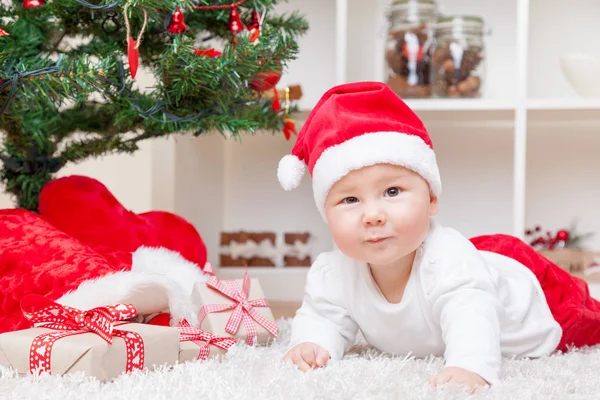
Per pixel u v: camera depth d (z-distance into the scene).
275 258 2.17
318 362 0.98
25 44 1.31
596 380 0.92
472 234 2.28
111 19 1.36
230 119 1.35
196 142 2.10
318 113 1.00
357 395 0.80
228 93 1.35
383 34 2.17
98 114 1.55
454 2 2.29
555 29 2.24
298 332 1.07
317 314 1.08
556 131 2.23
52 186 1.41
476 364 0.88
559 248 2.02
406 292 1.01
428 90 1.98
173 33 1.31
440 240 1.01
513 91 2.26
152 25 1.40
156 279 1.06
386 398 0.78
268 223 2.38
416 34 1.98
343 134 0.95
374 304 1.03
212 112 1.39
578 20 2.23
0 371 0.91
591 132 2.22
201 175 2.15
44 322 0.98
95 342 0.88
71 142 1.57
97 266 1.14
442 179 2.29
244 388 0.82
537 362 1.04
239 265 2.15
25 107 1.29
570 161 2.23
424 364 0.98
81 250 1.17
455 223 2.29
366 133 0.94
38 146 1.47
